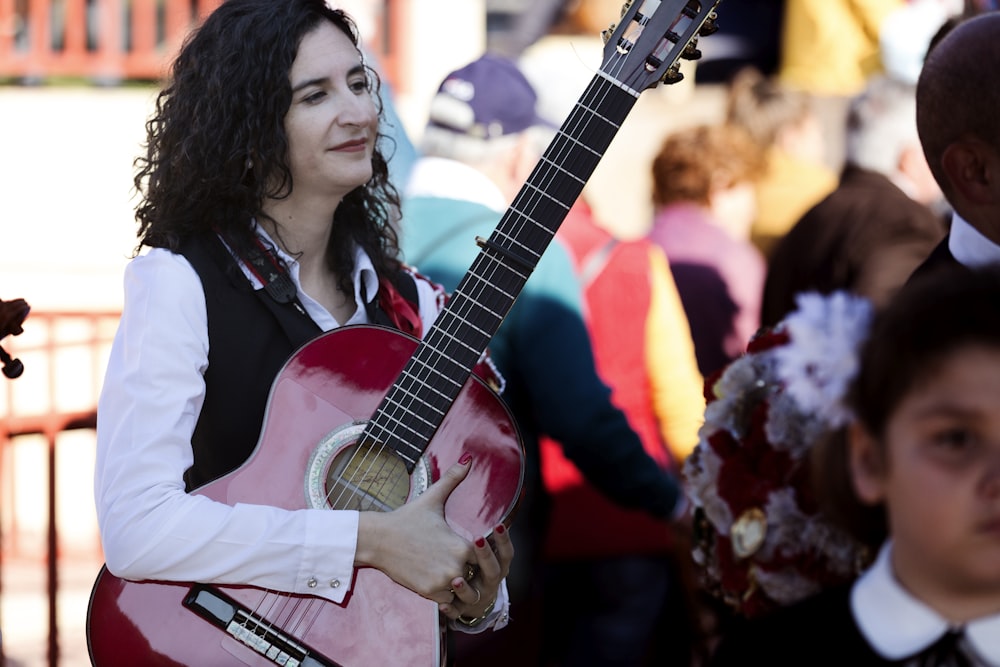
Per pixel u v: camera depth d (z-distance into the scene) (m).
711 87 11.92
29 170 11.23
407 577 3.52
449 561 3.52
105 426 3.61
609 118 3.78
